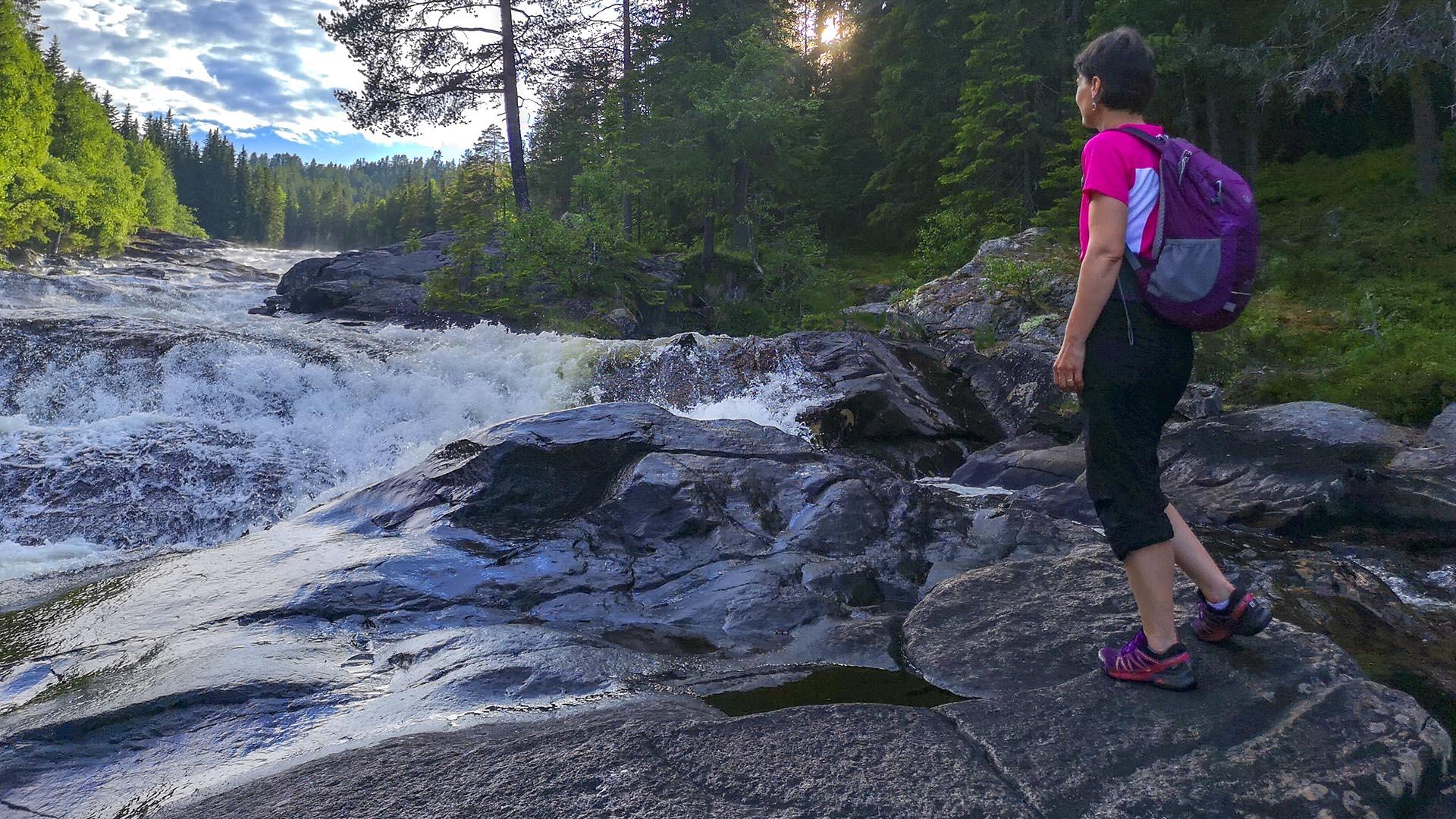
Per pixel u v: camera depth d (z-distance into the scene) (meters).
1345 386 9.01
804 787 1.89
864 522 4.40
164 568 4.02
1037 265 13.88
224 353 8.36
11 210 34.72
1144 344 2.13
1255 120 21.28
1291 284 14.18
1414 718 2.09
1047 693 2.34
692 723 2.21
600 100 27.38
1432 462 6.11
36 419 7.36
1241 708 2.19
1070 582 3.39
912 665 2.98
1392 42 15.51
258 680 2.71
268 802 1.91
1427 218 15.39
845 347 10.48
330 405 8.34
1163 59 18.62
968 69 26.28
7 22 36.34
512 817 1.80
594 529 4.24
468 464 4.68
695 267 22.58
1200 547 2.47
